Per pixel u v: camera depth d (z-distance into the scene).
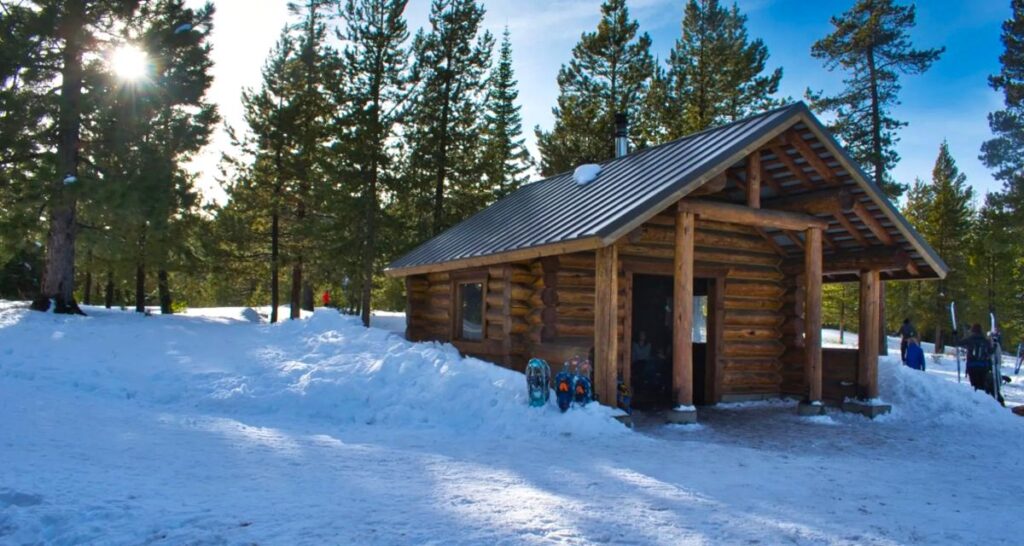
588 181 12.69
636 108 32.62
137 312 21.80
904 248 11.55
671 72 33.41
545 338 10.96
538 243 9.77
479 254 11.48
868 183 10.70
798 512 5.00
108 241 18.36
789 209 11.36
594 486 5.59
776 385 13.05
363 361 11.34
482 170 29.34
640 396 12.88
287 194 28.52
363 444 7.41
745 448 8.10
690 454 7.39
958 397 11.79
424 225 28.56
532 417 8.67
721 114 32.62
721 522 4.59
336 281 28.91
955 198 40.41
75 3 16.67
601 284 9.32
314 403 9.69
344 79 26.67
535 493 5.26
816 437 9.21
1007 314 40.66
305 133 27.98
